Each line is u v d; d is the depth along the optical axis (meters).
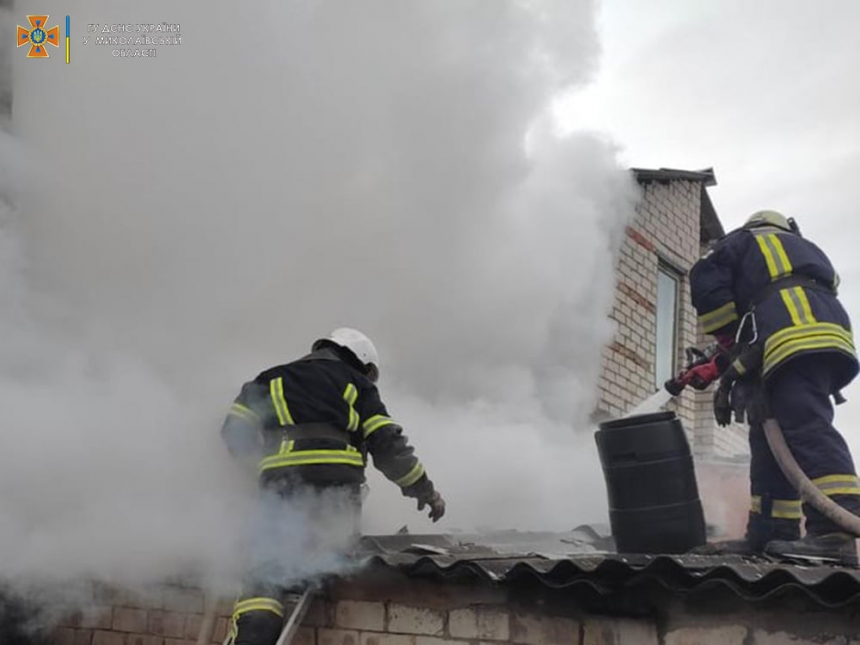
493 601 3.20
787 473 3.57
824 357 3.60
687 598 2.92
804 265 3.72
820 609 2.73
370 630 3.39
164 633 3.94
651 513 3.58
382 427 3.46
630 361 7.59
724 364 3.94
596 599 3.04
